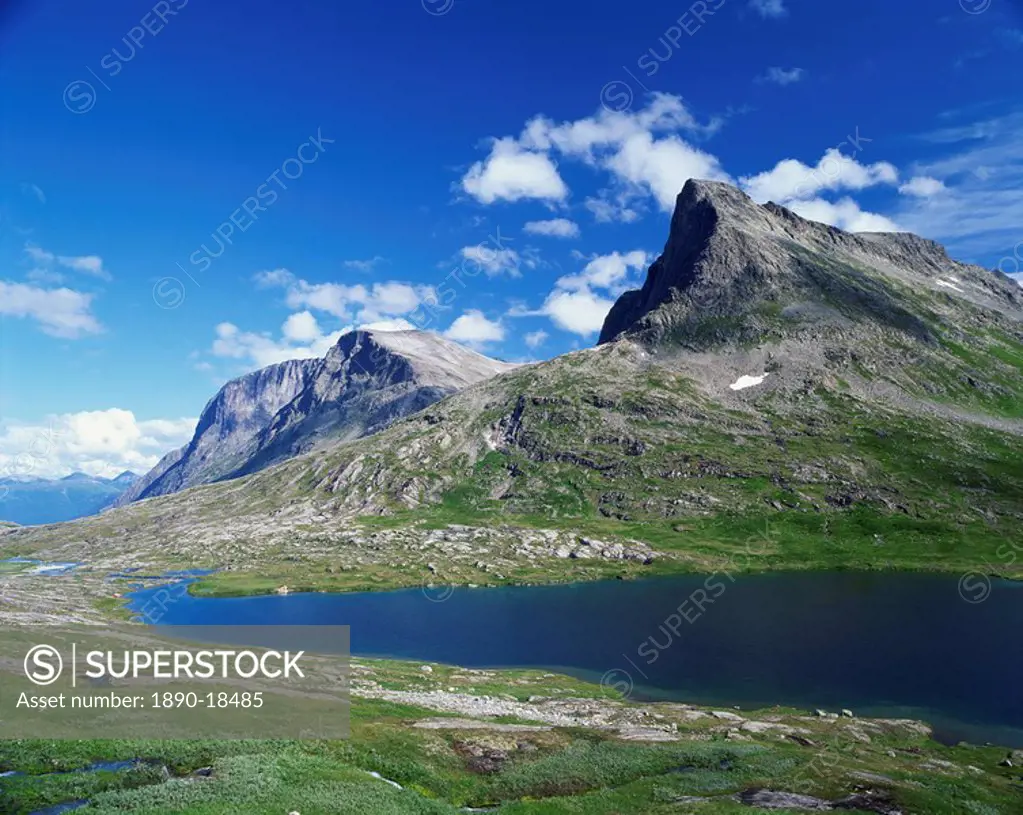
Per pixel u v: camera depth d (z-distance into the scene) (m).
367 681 73.12
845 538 193.75
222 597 164.12
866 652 93.25
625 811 36.09
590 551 199.88
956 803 38.28
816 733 58.44
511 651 104.38
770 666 87.62
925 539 186.50
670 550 196.50
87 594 165.62
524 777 41.38
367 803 34.03
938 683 78.88
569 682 84.00
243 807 31.78
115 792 33.62
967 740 62.09
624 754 45.75
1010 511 195.88
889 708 71.06
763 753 46.84
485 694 71.88
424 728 50.22
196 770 39.44
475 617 131.75
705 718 63.25
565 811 36.09
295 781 36.66
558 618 127.75
